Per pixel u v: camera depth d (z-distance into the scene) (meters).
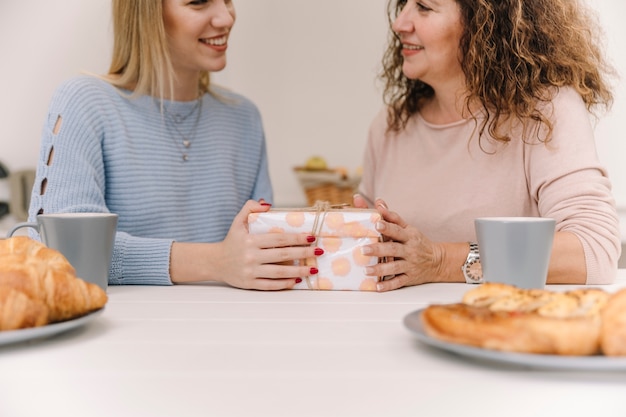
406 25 1.49
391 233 1.09
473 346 0.60
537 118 1.42
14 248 0.79
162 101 1.49
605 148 2.84
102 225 0.98
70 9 3.03
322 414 0.54
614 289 1.10
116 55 1.51
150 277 1.16
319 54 3.11
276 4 3.08
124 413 0.55
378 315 0.86
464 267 1.16
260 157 1.74
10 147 3.05
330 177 2.61
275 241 1.07
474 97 1.49
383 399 0.55
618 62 2.79
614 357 0.56
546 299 0.64
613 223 1.25
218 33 1.45
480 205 1.54
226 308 0.91
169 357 0.65
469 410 0.55
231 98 1.70
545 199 1.40
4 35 3.02
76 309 0.73
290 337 0.73
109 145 1.42
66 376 0.59
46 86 3.04
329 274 1.08
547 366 0.58
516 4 1.41
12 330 0.66
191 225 1.55
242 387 0.57
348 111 3.13
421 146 1.67
